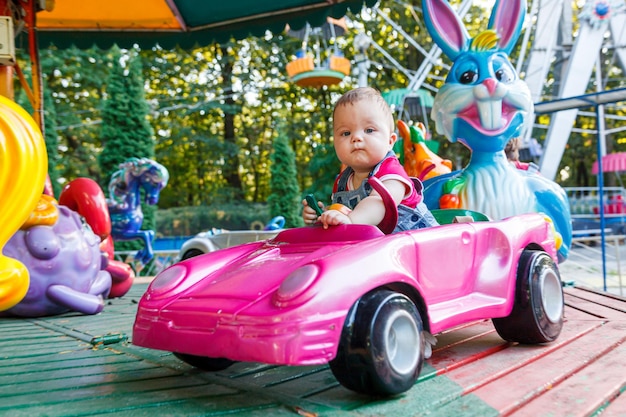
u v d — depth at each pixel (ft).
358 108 6.74
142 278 23.31
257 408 5.13
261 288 5.34
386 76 69.56
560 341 7.89
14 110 8.30
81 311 12.03
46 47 19.56
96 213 13.58
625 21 47.44
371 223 6.30
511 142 15.55
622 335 8.37
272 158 48.06
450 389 5.49
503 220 7.73
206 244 17.80
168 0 17.43
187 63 67.46
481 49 13.35
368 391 5.10
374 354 4.97
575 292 14.24
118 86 41.57
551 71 58.13
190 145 68.64
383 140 6.77
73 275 12.05
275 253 6.32
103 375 6.54
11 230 8.27
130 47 19.95
